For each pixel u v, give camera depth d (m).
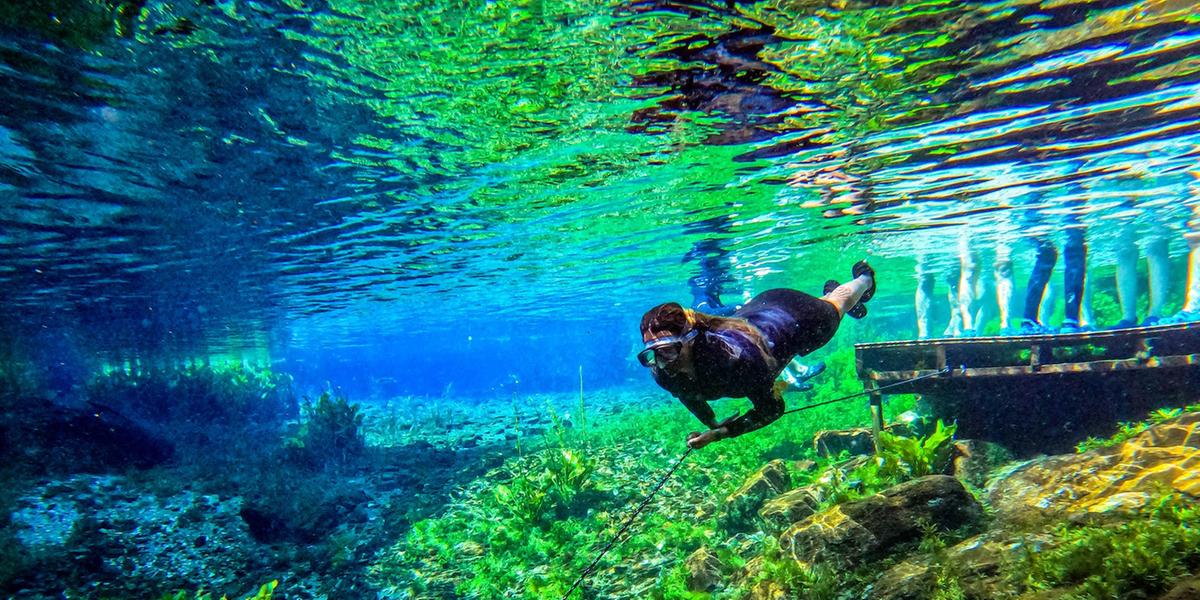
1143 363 9.63
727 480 12.26
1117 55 6.93
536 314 42.78
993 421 10.95
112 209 11.34
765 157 10.45
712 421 3.55
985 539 5.55
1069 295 13.52
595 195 12.53
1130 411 10.29
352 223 13.44
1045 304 16.30
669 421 21.42
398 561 11.51
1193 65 7.26
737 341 3.16
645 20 5.80
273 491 15.70
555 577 9.36
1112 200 15.45
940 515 6.34
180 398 29.02
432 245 16.45
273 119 7.86
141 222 12.27
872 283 4.39
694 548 9.37
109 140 8.30
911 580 5.32
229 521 14.33
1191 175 13.41
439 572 10.89
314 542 13.34
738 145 9.69
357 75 6.74
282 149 8.91
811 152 10.30
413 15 5.62
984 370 10.26
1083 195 14.68
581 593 8.82
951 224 17.55
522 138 8.92
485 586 9.80
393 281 22.31
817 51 6.54
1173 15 5.97
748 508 9.66
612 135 8.96
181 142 8.47
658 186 12.08
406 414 38.53
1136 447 6.12
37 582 11.09
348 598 10.50
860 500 6.68
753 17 5.79
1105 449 6.45
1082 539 4.42
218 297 22.22
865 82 7.41
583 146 9.41
